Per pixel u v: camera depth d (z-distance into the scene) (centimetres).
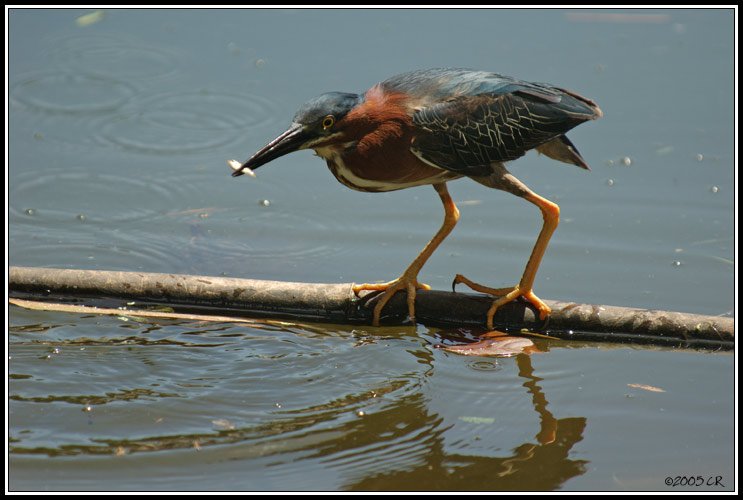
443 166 1033
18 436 847
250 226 1320
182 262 1227
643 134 1479
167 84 1612
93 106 1555
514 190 1041
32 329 1032
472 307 1048
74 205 1345
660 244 1262
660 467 840
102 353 995
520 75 1589
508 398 945
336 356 1009
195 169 1427
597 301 1144
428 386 962
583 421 909
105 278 1068
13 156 1443
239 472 814
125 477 800
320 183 1429
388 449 856
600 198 1366
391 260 1244
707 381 974
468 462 845
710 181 1380
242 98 1574
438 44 1684
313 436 871
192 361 991
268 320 1062
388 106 1021
